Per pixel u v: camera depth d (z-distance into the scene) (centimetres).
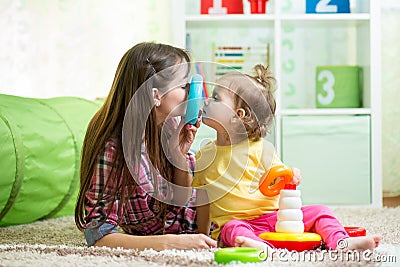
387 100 363
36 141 247
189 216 198
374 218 265
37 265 153
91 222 181
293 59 372
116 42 371
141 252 168
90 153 182
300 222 176
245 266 149
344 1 335
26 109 258
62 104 288
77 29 372
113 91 185
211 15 327
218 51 358
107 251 170
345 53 371
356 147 326
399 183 365
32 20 372
